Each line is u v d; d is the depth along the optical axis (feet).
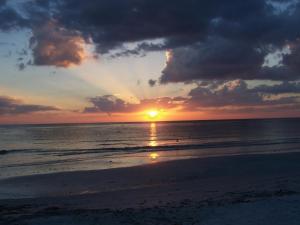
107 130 481.46
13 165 111.55
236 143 185.16
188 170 87.81
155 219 37.96
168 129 482.69
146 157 126.62
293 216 37.27
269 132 320.09
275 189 58.03
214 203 45.65
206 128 479.00
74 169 98.63
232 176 78.48
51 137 307.17
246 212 39.40
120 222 37.24
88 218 39.19
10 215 43.27
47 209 47.29
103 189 67.72
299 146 160.45
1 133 396.98
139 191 62.23
